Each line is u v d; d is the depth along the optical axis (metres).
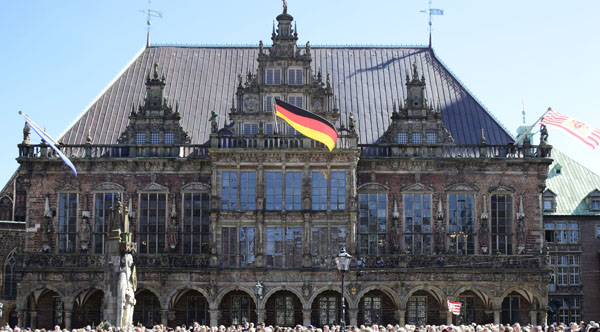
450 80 84.00
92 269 72.56
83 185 76.25
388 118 80.06
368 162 75.69
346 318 74.12
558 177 89.69
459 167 76.00
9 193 91.06
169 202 75.88
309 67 76.38
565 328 45.09
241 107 76.25
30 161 76.12
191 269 71.75
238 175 73.44
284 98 76.12
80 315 74.50
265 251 72.75
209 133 78.69
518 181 76.06
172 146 76.06
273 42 77.00
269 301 74.44
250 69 84.56
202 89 82.38
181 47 86.69
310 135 68.62
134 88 82.81
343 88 82.38
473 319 74.56
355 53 86.25
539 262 72.56
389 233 75.25
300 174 73.50
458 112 81.06
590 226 86.56
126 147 77.06
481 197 75.69
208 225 75.50
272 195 73.38
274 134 73.56
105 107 81.19
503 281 72.19
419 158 75.56
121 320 52.84
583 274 85.62
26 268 72.88
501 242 75.50
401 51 86.81
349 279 71.81
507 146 76.50
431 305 74.75
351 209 72.56
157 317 74.44
